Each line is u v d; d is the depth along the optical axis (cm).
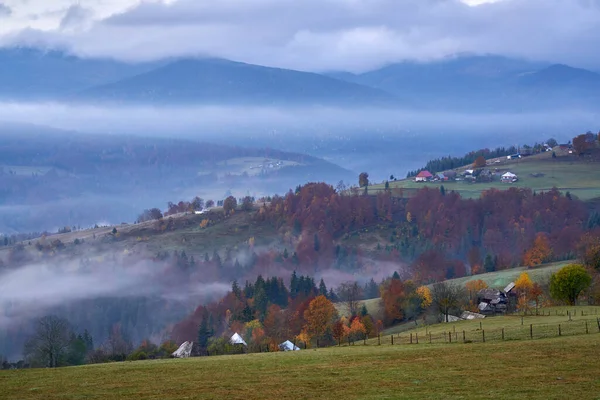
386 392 6072
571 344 8044
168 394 6369
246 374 7300
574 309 13475
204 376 7281
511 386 6038
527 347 8106
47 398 6372
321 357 8500
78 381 7231
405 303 19325
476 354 7869
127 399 6228
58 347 13925
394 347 9506
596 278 17525
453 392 5934
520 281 18612
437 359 7719
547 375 6400
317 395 6084
